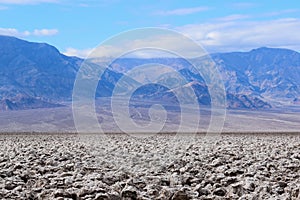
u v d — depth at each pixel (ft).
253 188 28.78
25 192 27.50
